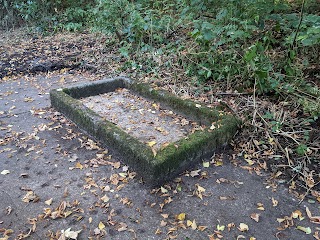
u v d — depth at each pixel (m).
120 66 4.59
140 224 1.97
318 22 3.21
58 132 3.00
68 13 6.69
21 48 5.62
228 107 3.22
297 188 2.31
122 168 2.47
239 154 2.66
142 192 2.23
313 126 2.87
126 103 3.54
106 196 2.19
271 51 3.80
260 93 3.38
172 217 2.03
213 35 3.70
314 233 1.92
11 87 4.16
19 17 7.05
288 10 4.09
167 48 4.56
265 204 2.15
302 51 3.73
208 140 2.56
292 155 2.61
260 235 1.91
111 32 5.14
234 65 3.64
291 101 3.19
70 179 2.37
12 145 2.80
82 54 5.14
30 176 2.40
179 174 2.42
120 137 2.55
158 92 3.49
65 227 1.94
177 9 5.20
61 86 4.17
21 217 2.02
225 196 2.21
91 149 2.72
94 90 3.72
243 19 3.81
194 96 3.56
